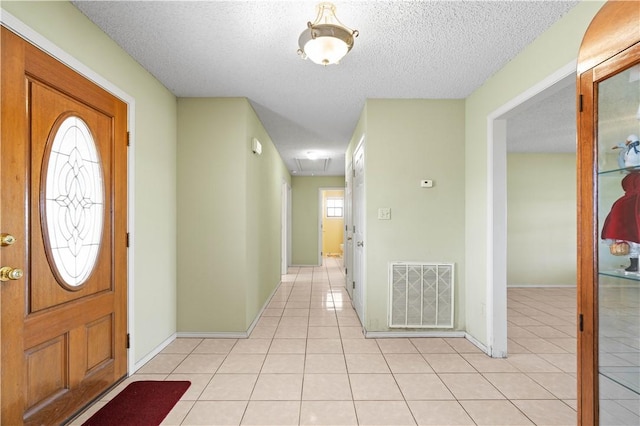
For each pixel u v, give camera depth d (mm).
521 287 5652
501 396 2102
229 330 3150
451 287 3230
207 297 3145
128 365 2334
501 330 2719
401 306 3234
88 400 1935
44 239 1633
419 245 3246
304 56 2084
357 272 4016
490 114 2736
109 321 2135
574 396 2105
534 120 3902
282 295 5008
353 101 3289
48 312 1655
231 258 3148
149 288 2621
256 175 3660
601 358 1224
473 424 1810
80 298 1879
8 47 1436
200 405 1979
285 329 3414
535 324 3625
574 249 5715
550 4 1804
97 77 2002
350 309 4207
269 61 2455
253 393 2121
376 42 2188
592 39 1236
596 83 1220
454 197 3254
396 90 3021
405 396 2094
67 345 1781
